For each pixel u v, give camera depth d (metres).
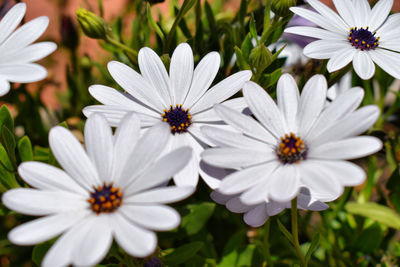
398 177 0.43
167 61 0.37
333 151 0.29
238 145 0.31
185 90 0.35
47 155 0.42
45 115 0.48
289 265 0.43
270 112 0.32
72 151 0.30
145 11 0.45
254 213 0.33
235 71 0.42
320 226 0.46
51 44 0.32
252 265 0.39
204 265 0.40
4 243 0.41
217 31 0.45
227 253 0.40
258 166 0.30
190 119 0.34
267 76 0.39
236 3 0.60
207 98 0.34
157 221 0.28
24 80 0.31
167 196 0.28
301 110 0.32
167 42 0.40
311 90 0.32
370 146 0.29
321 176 0.29
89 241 0.27
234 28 0.44
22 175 0.29
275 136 0.32
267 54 0.36
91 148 0.30
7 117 0.37
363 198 0.47
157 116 0.34
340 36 0.37
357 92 0.31
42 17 0.33
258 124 0.32
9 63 0.32
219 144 0.31
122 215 0.29
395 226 0.43
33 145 0.47
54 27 0.61
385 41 0.37
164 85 0.35
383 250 0.45
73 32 0.47
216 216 0.45
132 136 0.30
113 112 0.33
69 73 0.49
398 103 0.48
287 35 0.49
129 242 0.27
